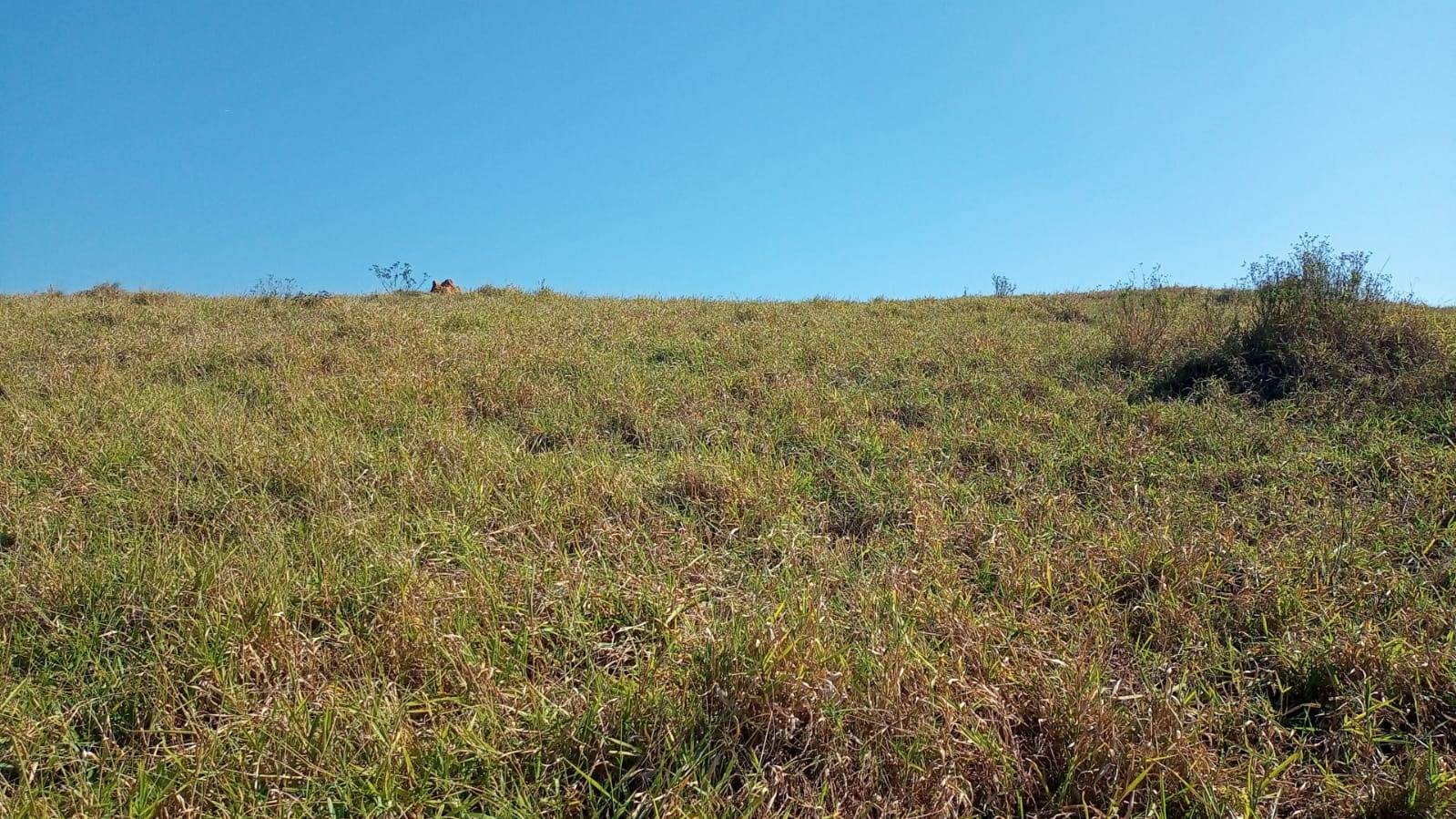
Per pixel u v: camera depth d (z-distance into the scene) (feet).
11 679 8.54
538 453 16.62
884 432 17.17
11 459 14.43
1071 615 10.50
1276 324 20.59
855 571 11.58
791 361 23.85
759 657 8.21
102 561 10.65
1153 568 11.38
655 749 7.55
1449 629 9.87
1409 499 13.06
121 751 7.58
